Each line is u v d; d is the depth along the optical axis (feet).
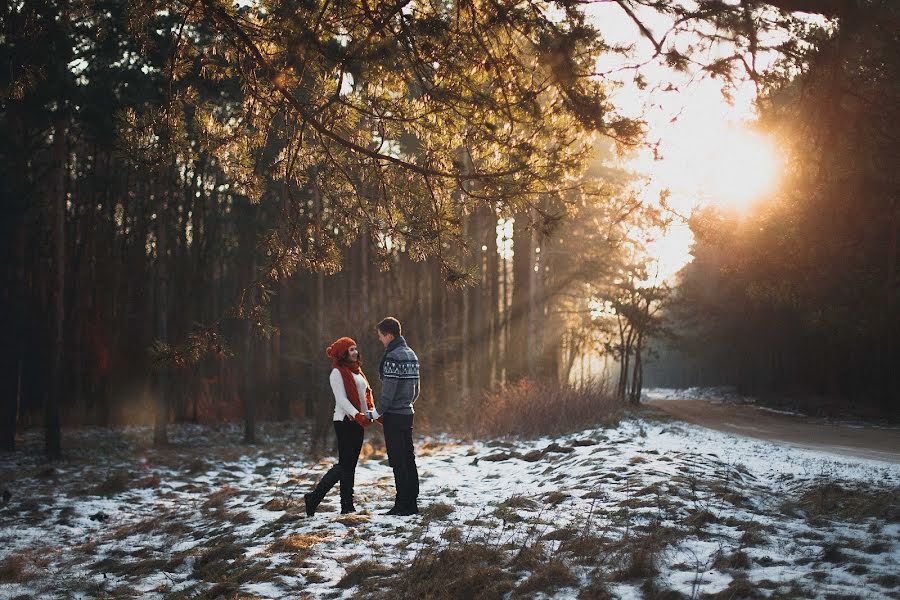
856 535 19.57
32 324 83.25
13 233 71.36
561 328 126.00
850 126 20.24
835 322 56.44
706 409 117.39
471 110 18.85
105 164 93.25
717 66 16.61
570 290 124.16
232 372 114.52
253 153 22.08
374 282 104.17
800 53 17.43
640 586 15.26
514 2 17.33
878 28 16.76
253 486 38.01
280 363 115.96
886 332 65.67
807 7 16.49
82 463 59.72
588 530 19.58
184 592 17.99
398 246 22.18
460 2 18.11
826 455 45.32
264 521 25.77
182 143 20.94
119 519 32.17
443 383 94.89
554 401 60.59
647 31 16.35
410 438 24.63
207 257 107.45
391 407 24.52
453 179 20.56
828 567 16.33
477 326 109.09
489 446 48.75
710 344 169.68
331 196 22.29
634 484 26.22
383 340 24.97
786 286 45.75
